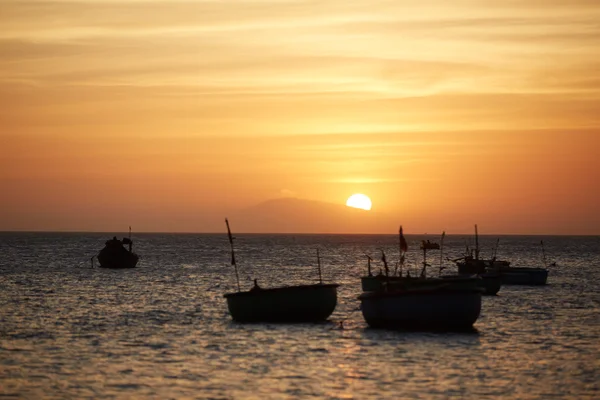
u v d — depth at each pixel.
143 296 70.44
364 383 32.16
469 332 45.12
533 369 35.03
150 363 36.41
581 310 59.56
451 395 30.23
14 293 72.44
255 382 32.38
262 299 48.44
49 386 31.73
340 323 48.62
